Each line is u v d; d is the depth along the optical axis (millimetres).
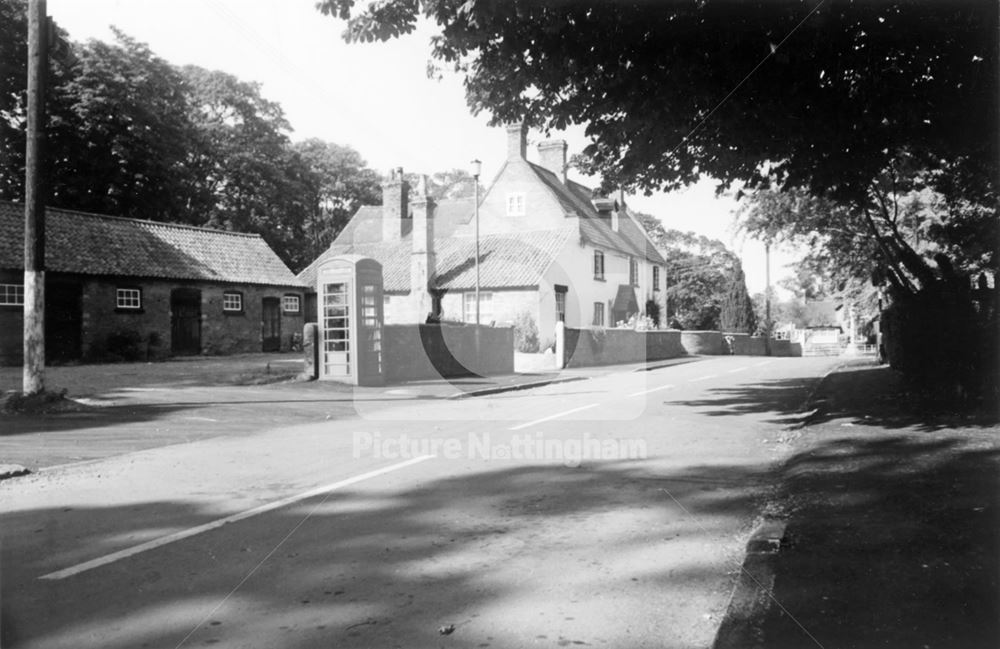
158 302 27281
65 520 5566
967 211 14758
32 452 8602
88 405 12742
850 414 9680
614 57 9422
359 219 40906
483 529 5246
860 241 19344
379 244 37344
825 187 11031
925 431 7695
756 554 4383
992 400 8938
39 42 12070
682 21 8648
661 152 10773
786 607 3576
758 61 8898
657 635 3459
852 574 3924
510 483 6773
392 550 4766
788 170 11055
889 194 17016
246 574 4309
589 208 39531
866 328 42719
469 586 4109
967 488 5340
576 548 4793
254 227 44500
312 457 8258
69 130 30641
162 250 28484
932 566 3934
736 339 42812
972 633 3205
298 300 33594
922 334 11352
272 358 27781
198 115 41531
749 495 6223
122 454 8547
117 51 32156
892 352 16422
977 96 9062
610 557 4605
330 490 6508
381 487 6625
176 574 4312
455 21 8969
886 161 10891
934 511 4855
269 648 3326
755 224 19844
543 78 10062
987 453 6383
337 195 51094
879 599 3588
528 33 9320
